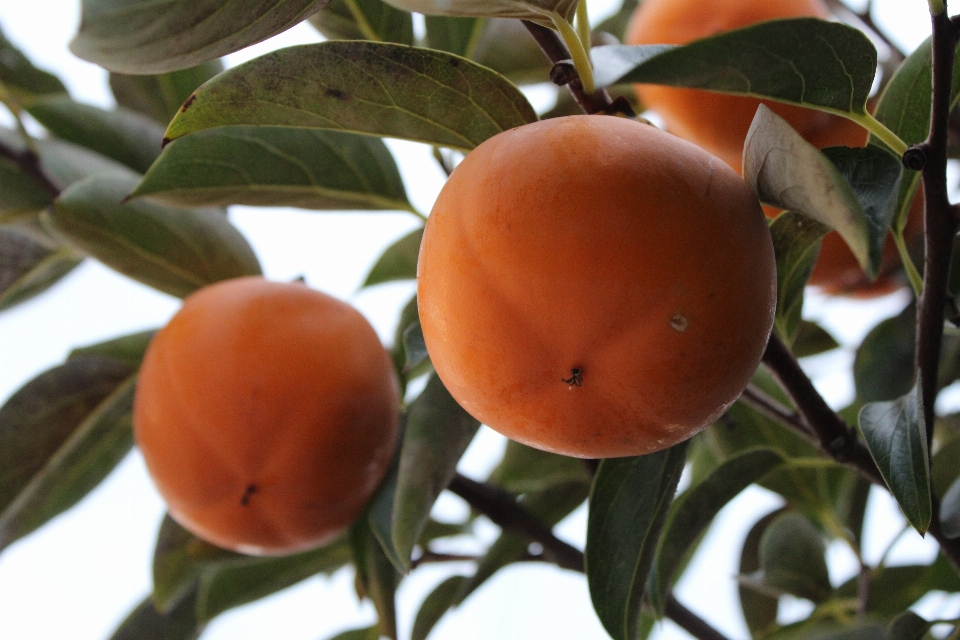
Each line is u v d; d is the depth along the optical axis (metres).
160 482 0.56
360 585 0.59
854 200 0.43
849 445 0.50
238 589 0.62
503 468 0.62
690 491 0.54
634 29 0.58
